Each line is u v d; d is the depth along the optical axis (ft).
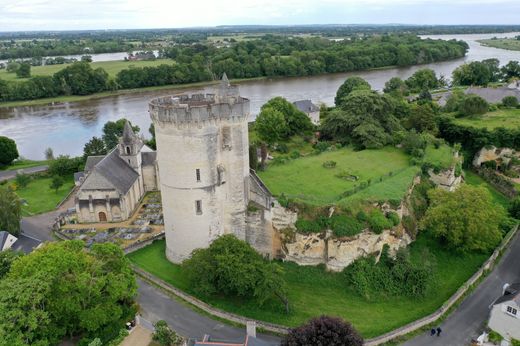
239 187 224.74
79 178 358.43
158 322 176.96
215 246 201.87
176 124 199.93
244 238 235.40
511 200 309.42
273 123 372.99
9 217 256.73
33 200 345.10
